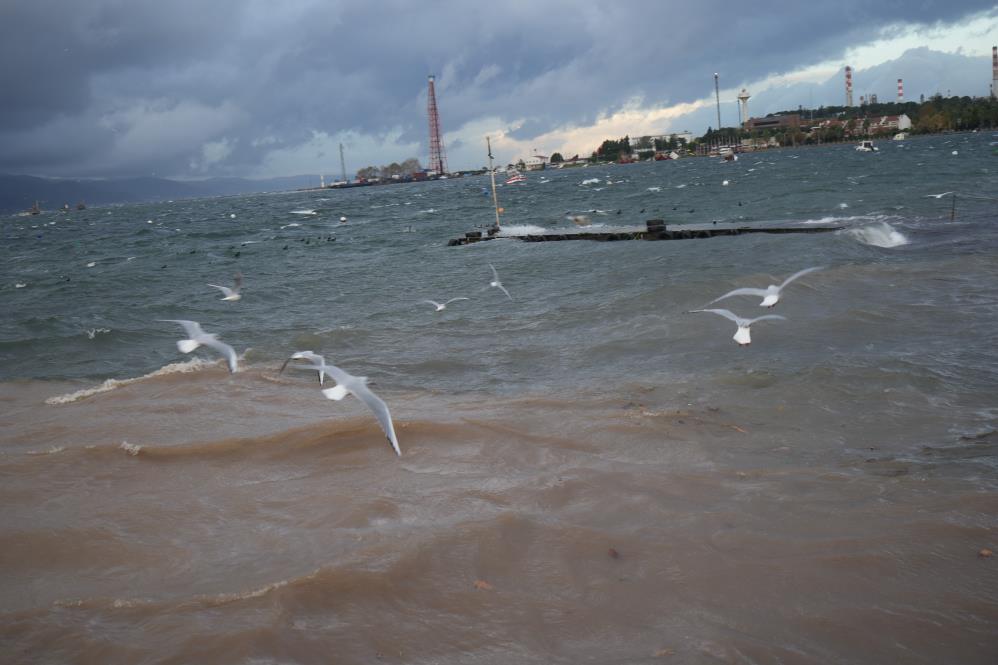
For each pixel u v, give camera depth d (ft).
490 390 54.39
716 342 61.21
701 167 549.54
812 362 53.88
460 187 610.65
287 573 31.07
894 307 67.26
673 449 41.86
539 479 38.75
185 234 246.47
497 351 64.54
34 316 95.35
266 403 54.03
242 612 28.22
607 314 73.26
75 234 310.86
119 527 35.70
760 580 29.37
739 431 43.78
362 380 25.85
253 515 36.65
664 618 27.63
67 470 42.39
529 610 28.37
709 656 25.43
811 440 42.06
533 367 59.47
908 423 43.04
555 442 43.42
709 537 32.45
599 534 32.99
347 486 39.29
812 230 120.47
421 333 72.79
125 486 40.50
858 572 29.45
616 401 49.44
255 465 42.70
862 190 199.82
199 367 63.87
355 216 289.33
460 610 28.43
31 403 56.54
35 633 27.58
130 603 29.25
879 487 35.78
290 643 26.53
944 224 120.16
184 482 40.86
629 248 122.83
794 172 334.44
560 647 26.40
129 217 490.90
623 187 350.23
